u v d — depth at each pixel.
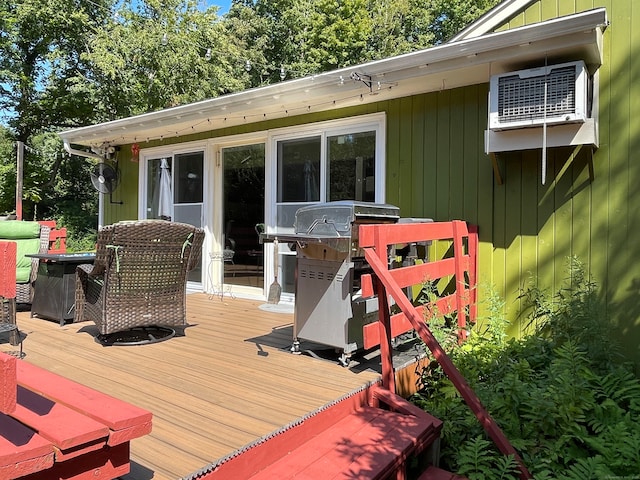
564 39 3.19
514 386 2.70
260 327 4.14
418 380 3.17
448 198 4.32
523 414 2.75
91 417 1.36
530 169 3.91
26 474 1.13
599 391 2.85
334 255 3.00
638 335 3.46
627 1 3.52
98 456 1.35
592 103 3.62
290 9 18.70
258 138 5.72
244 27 17.95
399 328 2.93
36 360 3.01
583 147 3.68
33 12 12.92
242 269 6.03
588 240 3.67
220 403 2.33
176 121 5.71
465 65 3.62
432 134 4.39
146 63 13.49
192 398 2.39
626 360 3.42
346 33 17.31
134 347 3.40
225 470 1.77
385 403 2.66
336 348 3.11
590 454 2.47
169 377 2.72
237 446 1.86
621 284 3.54
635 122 3.48
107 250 3.15
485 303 4.05
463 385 2.37
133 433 1.36
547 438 2.59
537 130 3.49
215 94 15.36
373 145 4.78
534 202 3.90
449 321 3.77
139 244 3.25
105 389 2.50
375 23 17.88
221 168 6.23
